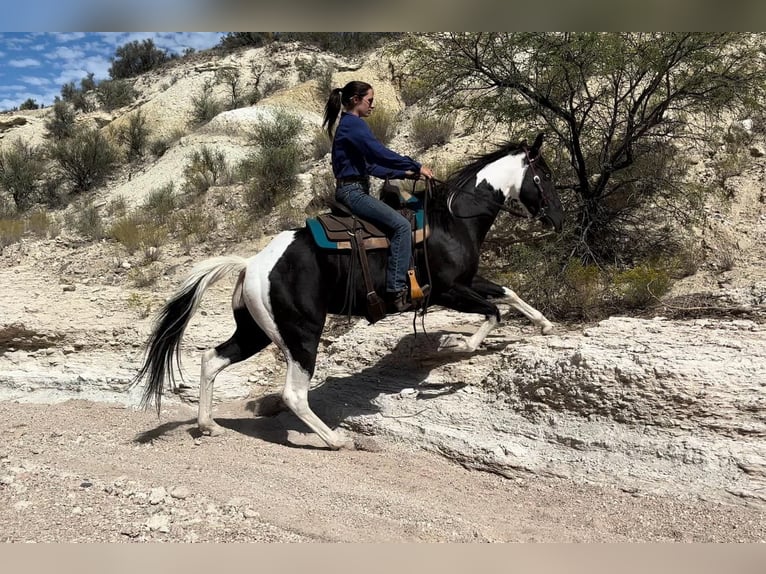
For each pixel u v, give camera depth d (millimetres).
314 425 5977
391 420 6344
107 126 25578
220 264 5988
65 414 7449
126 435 6641
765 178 8969
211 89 25531
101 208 17328
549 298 7703
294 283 5758
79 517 4273
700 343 5578
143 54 36781
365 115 5988
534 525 4477
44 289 10719
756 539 4051
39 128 28797
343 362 7703
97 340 8953
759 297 6648
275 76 25719
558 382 5641
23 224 15945
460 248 6016
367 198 5777
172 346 6027
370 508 4719
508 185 6344
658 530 4273
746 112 9852
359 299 5863
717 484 4574
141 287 11227
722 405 4883
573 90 8492
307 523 4395
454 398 6387
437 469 5586
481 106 9312
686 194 8391
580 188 8664
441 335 7082
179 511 4457
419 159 12789
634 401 5188
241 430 6723
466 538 4191
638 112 9180
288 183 13406
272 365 8359
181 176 16938
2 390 8438
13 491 4699
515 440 5621
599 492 4863
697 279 7688
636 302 7301
